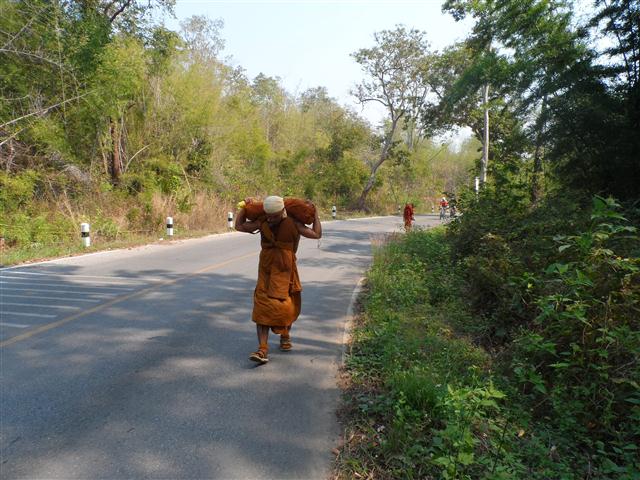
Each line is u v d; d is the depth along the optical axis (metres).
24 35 16.14
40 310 7.39
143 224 18.56
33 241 14.57
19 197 15.88
